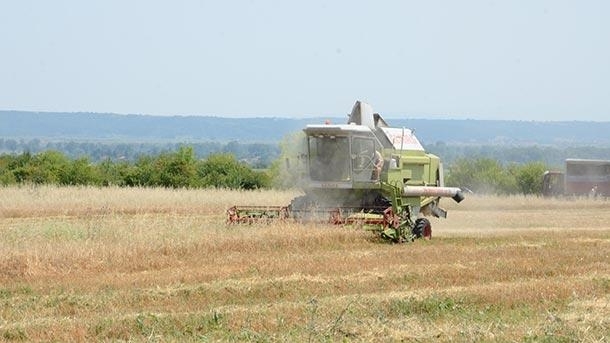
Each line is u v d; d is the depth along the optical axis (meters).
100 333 25.64
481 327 26.38
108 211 75.00
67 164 126.88
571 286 34.09
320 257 42.69
